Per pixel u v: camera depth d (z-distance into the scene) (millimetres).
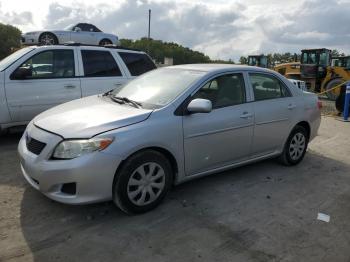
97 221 3895
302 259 3406
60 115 4273
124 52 7809
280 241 3686
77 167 3613
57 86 6785
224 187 4980
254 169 5801
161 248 3453
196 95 4500
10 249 3336
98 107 4453
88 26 18188
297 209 4441
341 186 5293
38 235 3584
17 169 5309
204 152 4562
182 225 3887
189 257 3334
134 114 4078
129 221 3922
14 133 7387
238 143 4965
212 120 4570
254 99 5199
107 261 3229
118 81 7504
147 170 4039
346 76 18250
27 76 6508
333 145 7742
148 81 5086
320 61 19078
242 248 3521
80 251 3355
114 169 3762
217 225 3926
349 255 3514
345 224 4129
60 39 16844
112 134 3760
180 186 4941
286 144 5859
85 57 7195
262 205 4488
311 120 6145
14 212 4012
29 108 6555
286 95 5770
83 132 3740
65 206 4188
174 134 4180
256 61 26672
